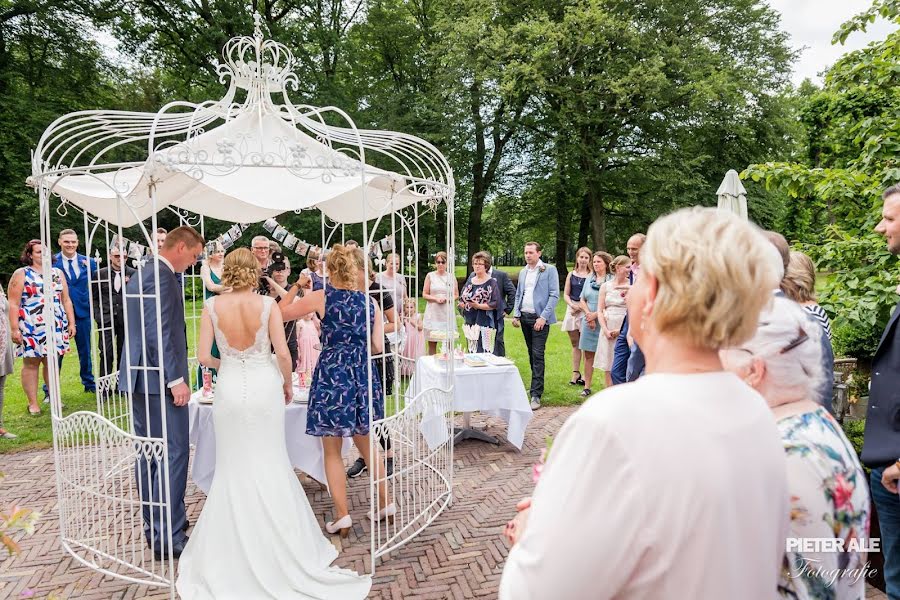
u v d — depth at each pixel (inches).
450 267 167.6
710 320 36.4
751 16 746.2
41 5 622.5
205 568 121.6
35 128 602.5
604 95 701.9
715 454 34.7
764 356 51.0
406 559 136.6
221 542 123.0
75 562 135.9
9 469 190.4
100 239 627.5
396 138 159.8
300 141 137.9
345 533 146.4
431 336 223.6
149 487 125.4
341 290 142.2
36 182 133.0
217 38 671.1
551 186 818.2
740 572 34.4
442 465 182.7
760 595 35.8
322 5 805.2
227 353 128.0
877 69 179.9
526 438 223.8
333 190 148.5
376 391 146.7
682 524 33.4
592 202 773.9
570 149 732.0
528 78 688.4
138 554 139.7
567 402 265.4
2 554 139.0
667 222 41.0
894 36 173.2
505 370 204.8
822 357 52.9
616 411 35.9
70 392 281.6
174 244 135.5
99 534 141.4
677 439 34.6
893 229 96.6
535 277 263.9
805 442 47.7
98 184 157.9
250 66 135.6
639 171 737.6
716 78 665.0
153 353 132.2
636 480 34.0
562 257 948.6
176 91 799.1
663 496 33.7
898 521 92.7
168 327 132.0
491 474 189.2
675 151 727.7
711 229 38.5
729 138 765.9
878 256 156.2
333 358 141.1
